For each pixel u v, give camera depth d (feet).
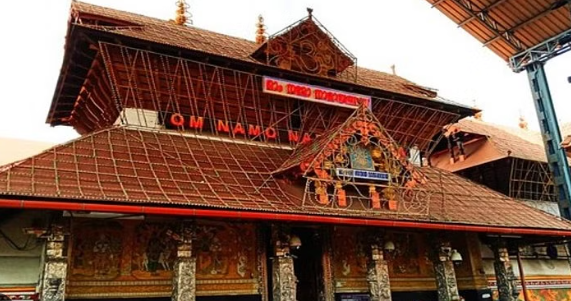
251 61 57.11
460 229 53.21
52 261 37.78
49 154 41.50
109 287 42.80
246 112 60.13
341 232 57.47
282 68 59.26
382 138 53.47
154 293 44.65
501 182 86.33
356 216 47.42
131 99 53.31
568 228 63.52
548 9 78.84
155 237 46.34
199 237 48.37
